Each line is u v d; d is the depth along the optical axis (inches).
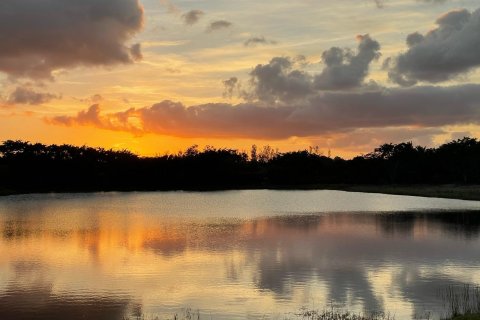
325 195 5954.7
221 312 941.2
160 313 937.5
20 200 4965.6
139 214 3233.3
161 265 1386.6
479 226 2380.7
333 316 908.0
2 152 7628.0
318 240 1900.8
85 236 2052.2
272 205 4153.5
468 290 1092.5
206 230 2277.3
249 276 1238.9
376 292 1080.2
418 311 938.1
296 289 1110.4
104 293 1079.0
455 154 7623.0
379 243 1806.1
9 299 1031.0
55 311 949.2
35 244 1811.0
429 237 1973.4
